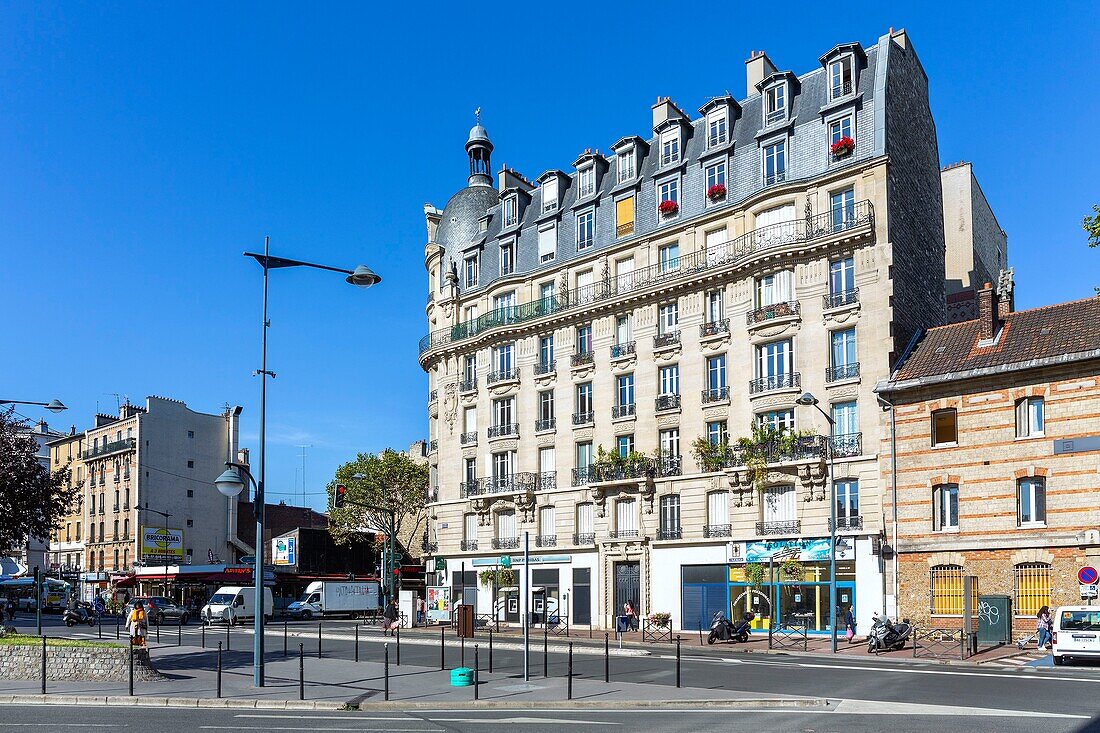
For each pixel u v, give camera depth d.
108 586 79.19
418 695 21.53
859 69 45.59
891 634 34.25
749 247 46.56
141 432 83.94
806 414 43.75
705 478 46.91
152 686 23.28
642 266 51.34
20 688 22.58
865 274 42.81
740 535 45.19
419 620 53.50
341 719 18.11
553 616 51.94
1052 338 37.69
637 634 45.06
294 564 81.19
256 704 20.33
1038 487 37.03
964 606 33.97
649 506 48.91
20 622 58.38
